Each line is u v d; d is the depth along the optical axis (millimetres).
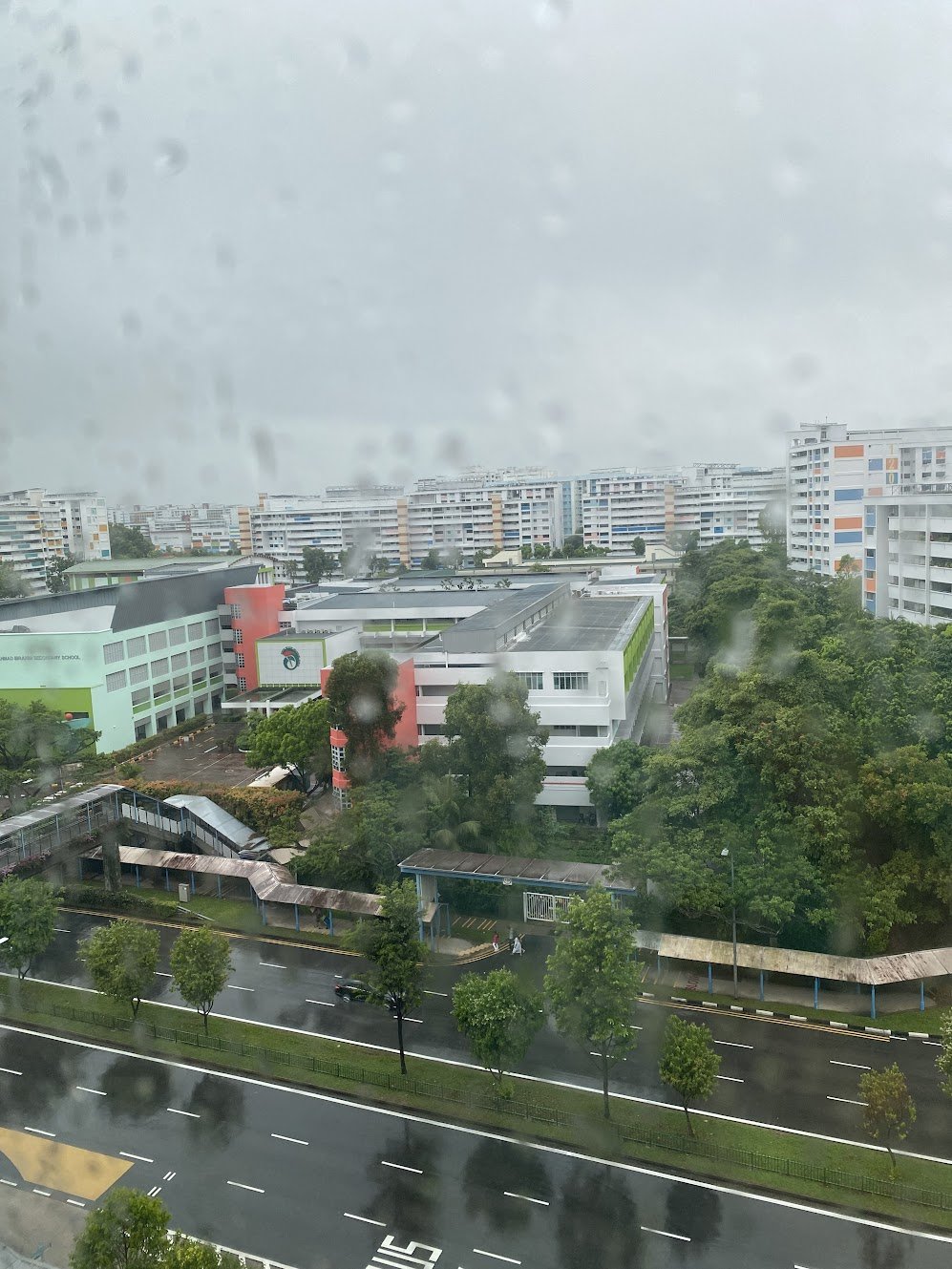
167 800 50906
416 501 187375
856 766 38750
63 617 77188
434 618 81750
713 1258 23312
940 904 36375
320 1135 28484
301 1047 33000
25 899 37500
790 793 38031
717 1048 31969
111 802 46969
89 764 59188
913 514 75688
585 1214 24906
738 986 35719
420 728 56938
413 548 188375
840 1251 23375
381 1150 27703
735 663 61000
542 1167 26719
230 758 69438
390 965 29859
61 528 173000
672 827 39250
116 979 32781
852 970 33188
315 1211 25344
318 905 41000
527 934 40625
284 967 39125
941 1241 23594
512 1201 25453
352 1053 32562
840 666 44438
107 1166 27375
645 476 172875
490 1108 29203
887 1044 31953
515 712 44219
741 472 170500
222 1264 19984
